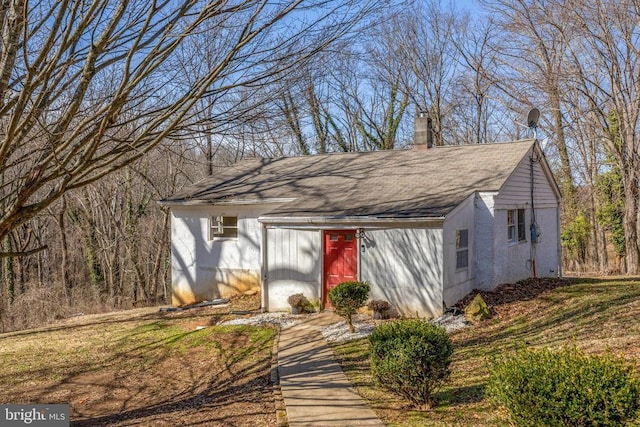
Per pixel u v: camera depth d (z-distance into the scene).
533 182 16.05
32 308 21.75
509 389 4.32
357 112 30.27
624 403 3.95
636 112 20.30
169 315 14.73
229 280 16.16
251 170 18.41
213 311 14.48
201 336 11.58
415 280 11.81
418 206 12.18
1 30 4.71
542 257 16.88
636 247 20.67
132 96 6.06
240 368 9.35
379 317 11.82
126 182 25.16
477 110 30.72
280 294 13.62
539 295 13.06
